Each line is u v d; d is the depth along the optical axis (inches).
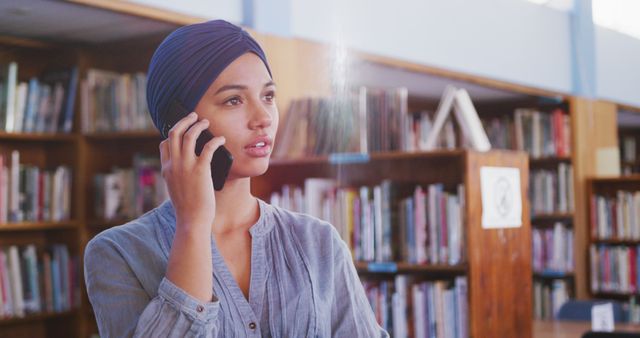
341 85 180.2
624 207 266.5
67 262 179.9
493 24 249.0
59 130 182.2
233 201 40.7
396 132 154.1
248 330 38.4
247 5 165.0
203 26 39.7
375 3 199.8
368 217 147.9
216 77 38.9
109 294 38.3
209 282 36.8
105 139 186.2
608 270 266.5
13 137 173.8
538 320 187.9
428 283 142.6
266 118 39.6
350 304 42.6
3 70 172.9
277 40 168.9
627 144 406.3
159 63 40.3
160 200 177.6
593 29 294.4
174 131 37.7
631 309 264.1
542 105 288.4
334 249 42.9
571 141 274.2
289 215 43.1
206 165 37.2
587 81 290.4
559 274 263.3
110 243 39.3
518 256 144.0
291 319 39.3
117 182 181.2
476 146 143.6
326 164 158.2
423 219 143.8
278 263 40.4
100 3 139.4
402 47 209.6
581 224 269.9
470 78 237.9
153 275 38.6
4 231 179.5
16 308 171.5
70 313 180.2
